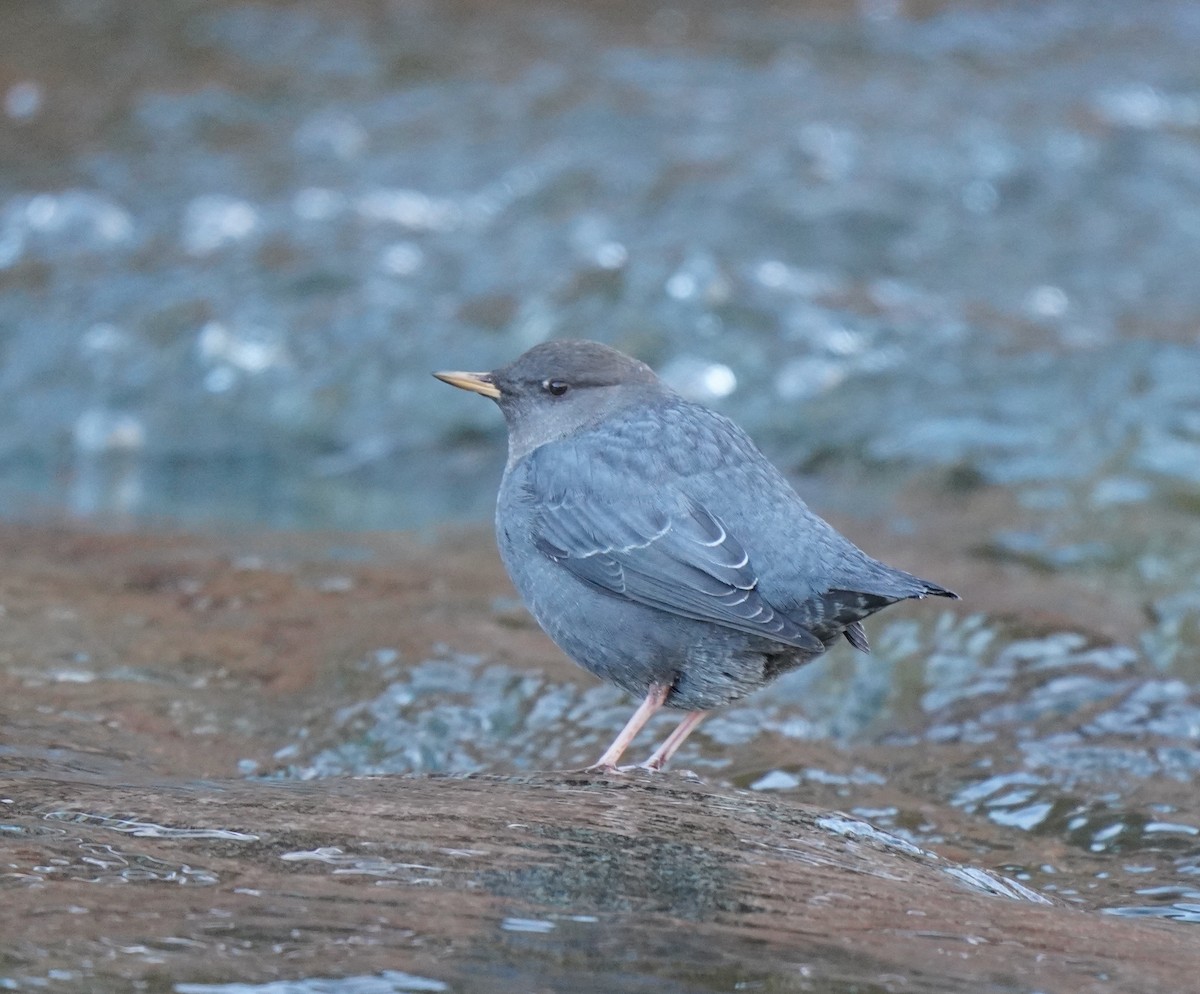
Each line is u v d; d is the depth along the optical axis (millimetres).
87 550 11672
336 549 12000
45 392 15492
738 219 18281
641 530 7312
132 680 8734
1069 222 18969
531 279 16578
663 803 6297
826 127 21078
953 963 4816
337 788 6398
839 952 4805
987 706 9219
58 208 18141
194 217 18188
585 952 4637
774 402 14703
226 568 11203
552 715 8789
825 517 12758
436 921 4805
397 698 8789
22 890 4895
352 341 15805
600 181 19109
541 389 8289
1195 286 17422
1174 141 21141
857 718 9312
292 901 4910
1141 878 7035
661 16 25531
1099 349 15383
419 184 19078
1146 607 10531
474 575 11266
